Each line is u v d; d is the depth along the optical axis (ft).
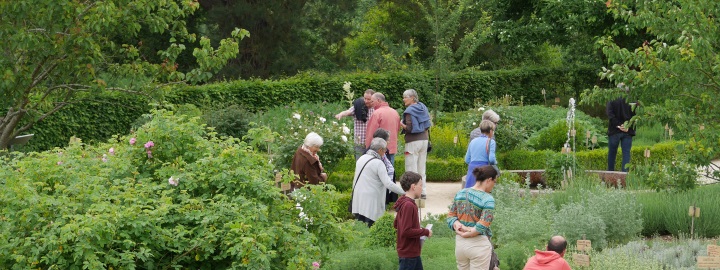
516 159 62.03
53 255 22.38
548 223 37.14
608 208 38.17
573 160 51.57
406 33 117.08
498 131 63.36
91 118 66.18
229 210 24.94
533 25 90.12
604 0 80.84
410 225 28.60
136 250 23.90
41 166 26.32
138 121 65.92
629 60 34.76
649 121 34.94
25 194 23.81
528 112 76.48
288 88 81.30
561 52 114.62
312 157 41.01
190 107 44.37
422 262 32.32
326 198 28.55
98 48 41.65
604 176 54.34
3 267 22.81
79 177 25.90
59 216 23.54
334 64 114.21
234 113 65.00
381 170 37.45
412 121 49.26
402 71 91.25
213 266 25.14
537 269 25.07
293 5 105.29
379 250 31.96
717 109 34.40
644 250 35.60
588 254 32.09
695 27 33.76
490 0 96.53
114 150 28.25
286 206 27.22
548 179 51.88
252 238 23.68
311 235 26.53
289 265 24.95
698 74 33.76
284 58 105.29
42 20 40.14
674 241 37.47
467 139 64.85
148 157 27.71
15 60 40.93
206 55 45.19
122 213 23.43
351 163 59.00
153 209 25.23
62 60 41.39
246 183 26.35
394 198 41.50
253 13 99.76
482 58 114.52
